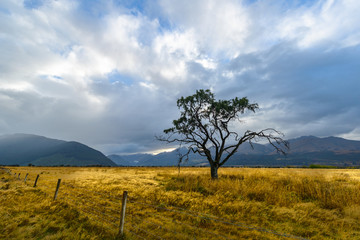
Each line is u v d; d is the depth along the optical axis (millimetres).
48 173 32719
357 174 22984
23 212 8234
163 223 7219
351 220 7051
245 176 17875
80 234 6113
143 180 18875
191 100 21312
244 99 20156
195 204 9383
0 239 5656
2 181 18422
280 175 17656
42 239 5754
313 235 6133
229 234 6062
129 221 7363
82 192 12484
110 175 26391
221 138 20281
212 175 19094
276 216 7672
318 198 10102
